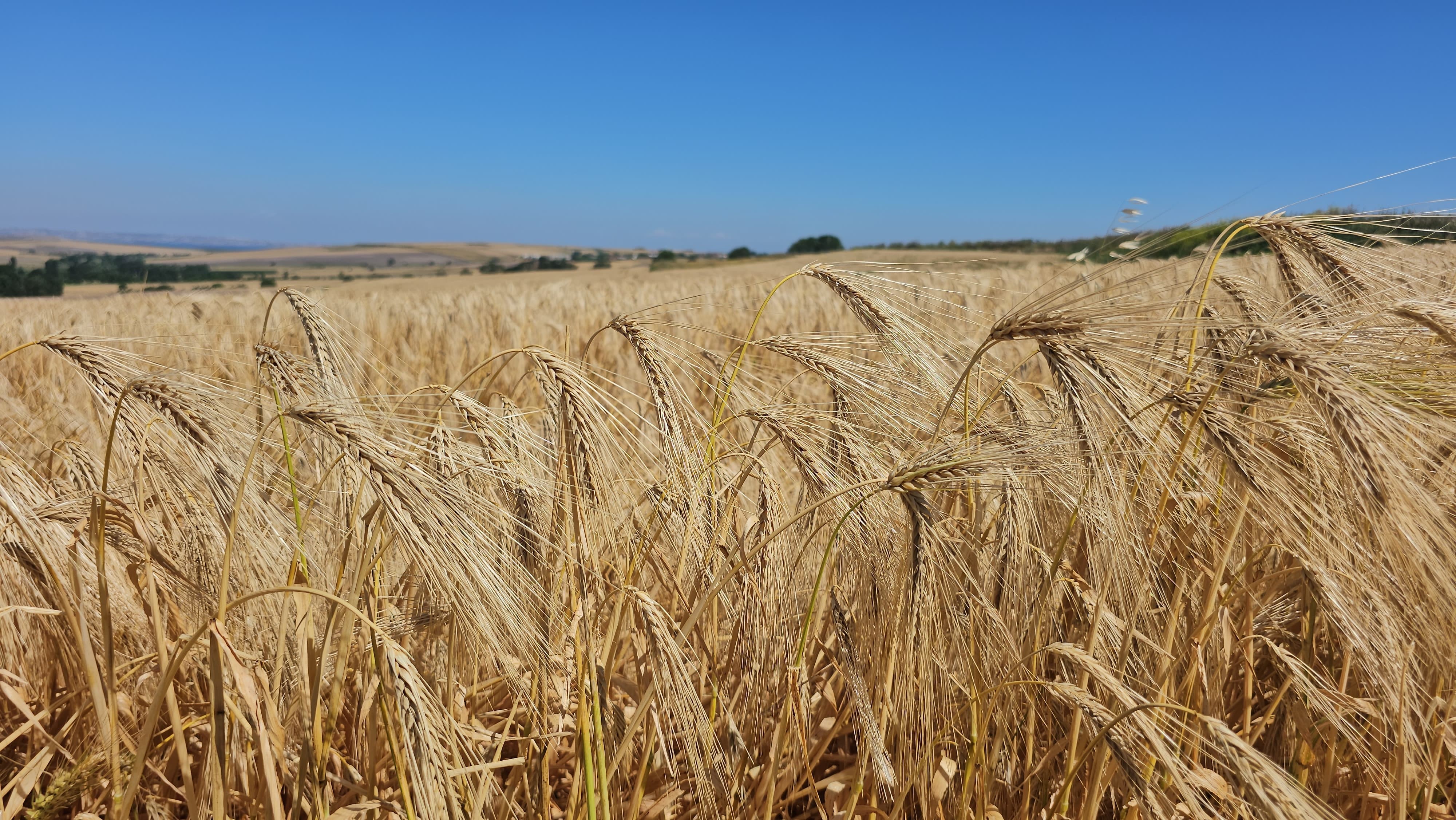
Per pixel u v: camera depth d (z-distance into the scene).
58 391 4.98
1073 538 3.16
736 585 2.80
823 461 2.54
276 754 2.14
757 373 3.83
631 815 2.46
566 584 2.61
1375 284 2.64
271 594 2.24
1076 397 2.26
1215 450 2.32
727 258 73.38
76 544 2.09
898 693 2.45
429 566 1.81
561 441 2.41
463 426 2.88
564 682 2.57
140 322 6.97
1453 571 1.96
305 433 2.43
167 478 2.04
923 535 2.16
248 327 7.02
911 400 2.87
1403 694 2.24
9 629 2.59
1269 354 2.10
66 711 2.71
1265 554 2.70
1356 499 2.06
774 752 2.52
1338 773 2.87
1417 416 2.13
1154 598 2.85
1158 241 2.90
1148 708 1.97
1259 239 2.83
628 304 14.22
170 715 2.22
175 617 2.41
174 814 2.62
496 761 2.41
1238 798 2.12
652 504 2.65
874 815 2.67
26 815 2.21
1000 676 2.48
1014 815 2.79
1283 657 2.56
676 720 2.28
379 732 2.68
